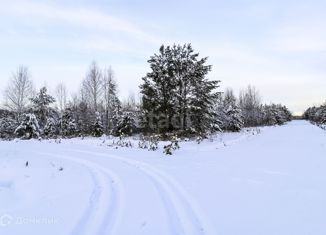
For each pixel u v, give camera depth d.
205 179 9.89
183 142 24.30
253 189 8.58
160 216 6.45
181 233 5.61
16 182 10.07
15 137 32.59
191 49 31.23
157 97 30.84
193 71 31.28
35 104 47.44
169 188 8.73
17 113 47.72
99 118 39.28
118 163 13.13
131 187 8.82
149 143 20.75
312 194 7.93
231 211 6.77
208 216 6.47
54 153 16.52
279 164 12.71
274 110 93.88
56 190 8.69
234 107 45.19
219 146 22.36
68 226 5.86
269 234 5.54
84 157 14.97
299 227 5.82
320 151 16.97
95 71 52.88
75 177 10.27
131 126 36.84
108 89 52.53
